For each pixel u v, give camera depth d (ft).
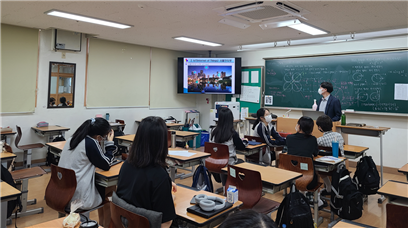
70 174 7.21
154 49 22.86
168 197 5.14
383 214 10.99
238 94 24.08
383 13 11.73
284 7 11.05
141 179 5.08
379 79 16.90
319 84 19.43
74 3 11.30
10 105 15.87
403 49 15.97
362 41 17.53
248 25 14.12
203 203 5.41
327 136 11.10
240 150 11.84
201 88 23.66
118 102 20.83
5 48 15.47
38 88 16.87
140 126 5.26
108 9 11.98
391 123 16.75
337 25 13.92
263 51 22.54
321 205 10.94
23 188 10.20
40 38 16.74
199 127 24.21
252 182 7.53
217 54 25.45
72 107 18.43
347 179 9.39
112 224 5.26
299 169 9.69
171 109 24.57
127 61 21.15
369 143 17.52
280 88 21.44
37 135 16.99
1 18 13.87
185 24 14.44
